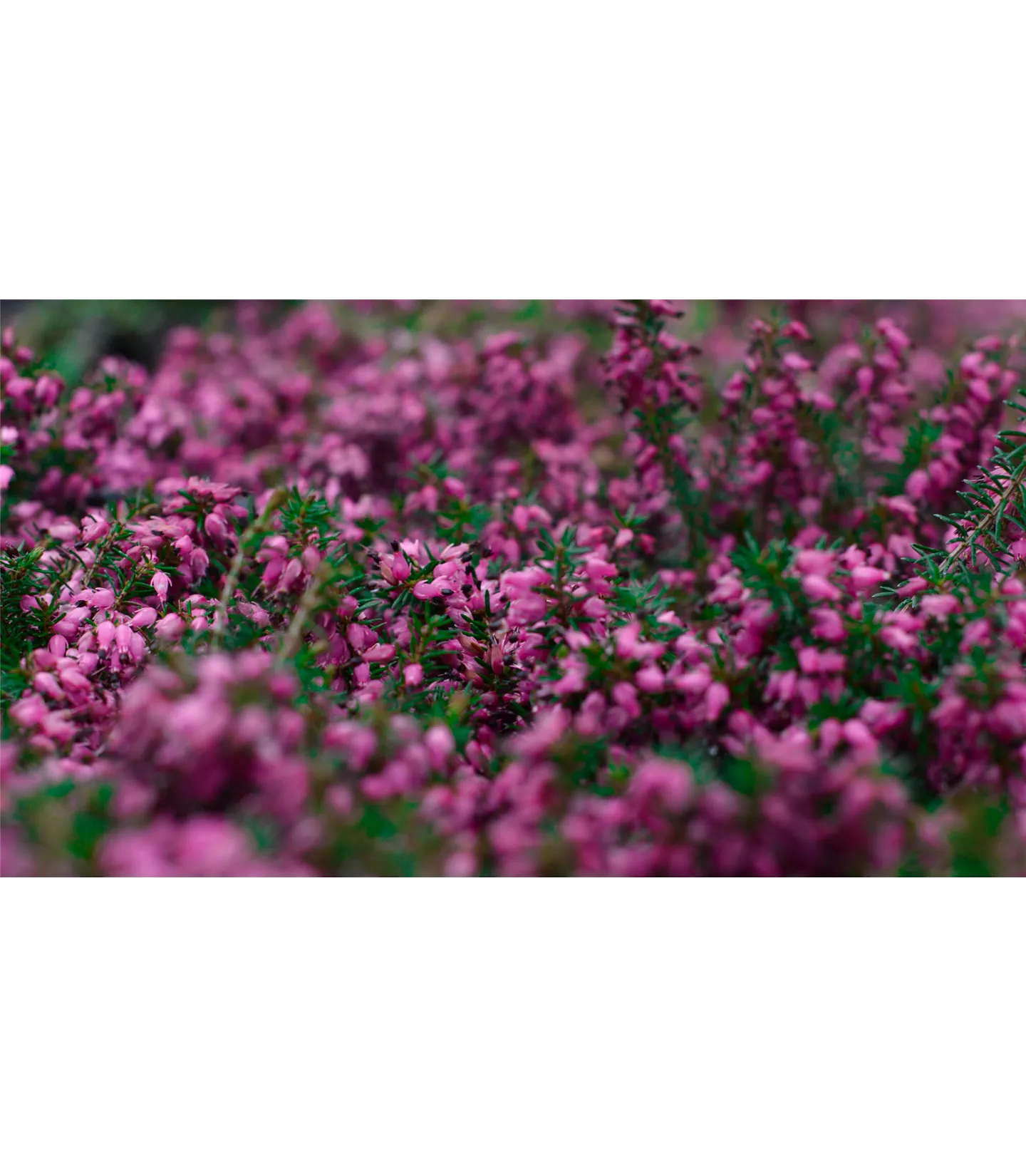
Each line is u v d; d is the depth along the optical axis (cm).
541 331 394
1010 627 154
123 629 176
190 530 201
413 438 297
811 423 252
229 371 380
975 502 197
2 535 249
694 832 136
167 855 130
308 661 163
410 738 150
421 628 182
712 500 261
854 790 135
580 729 154
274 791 135
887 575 163
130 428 286
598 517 269
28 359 259
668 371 244
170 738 133
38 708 162
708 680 159
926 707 151
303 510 188
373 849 137
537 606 175
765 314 340
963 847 141
